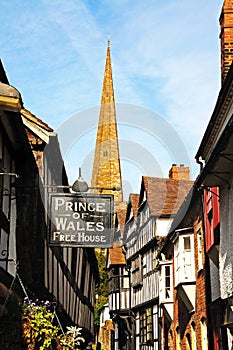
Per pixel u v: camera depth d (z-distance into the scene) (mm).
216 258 12570
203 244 14938
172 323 19922
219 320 12812
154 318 24484
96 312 41312
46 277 10125
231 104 10844
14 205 9656
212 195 13438
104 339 37844
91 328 21734
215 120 11945
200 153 14102
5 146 9078
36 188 9828
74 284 15141
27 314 6711
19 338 6469
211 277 13672
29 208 9891
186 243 17062
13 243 9516
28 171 9938
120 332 31812
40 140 10539
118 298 30469
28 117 10594
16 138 9164
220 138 9008
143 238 26047
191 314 16719
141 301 27141
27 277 9695
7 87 6820
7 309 6664
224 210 11344
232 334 11391
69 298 14078
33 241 9812
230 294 10641
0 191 8578
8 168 9305
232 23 13523
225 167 10398
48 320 6957
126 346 30406
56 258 11664
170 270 20359
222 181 11352
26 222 9859
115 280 30875
